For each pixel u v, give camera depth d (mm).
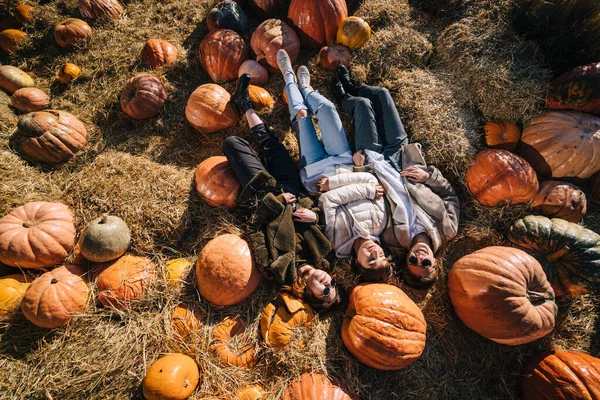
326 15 4152
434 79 4020
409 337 2803
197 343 2947
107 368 2783
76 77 4316
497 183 3428
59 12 4832
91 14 4684
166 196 3520
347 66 4211
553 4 3645
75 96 4238
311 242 3285
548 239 3174
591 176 3666
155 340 2953
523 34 3896
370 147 3664
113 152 3855
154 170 3668
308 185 3643
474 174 3586
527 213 3525
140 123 4070
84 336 2924
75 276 3066
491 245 3564
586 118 3430
